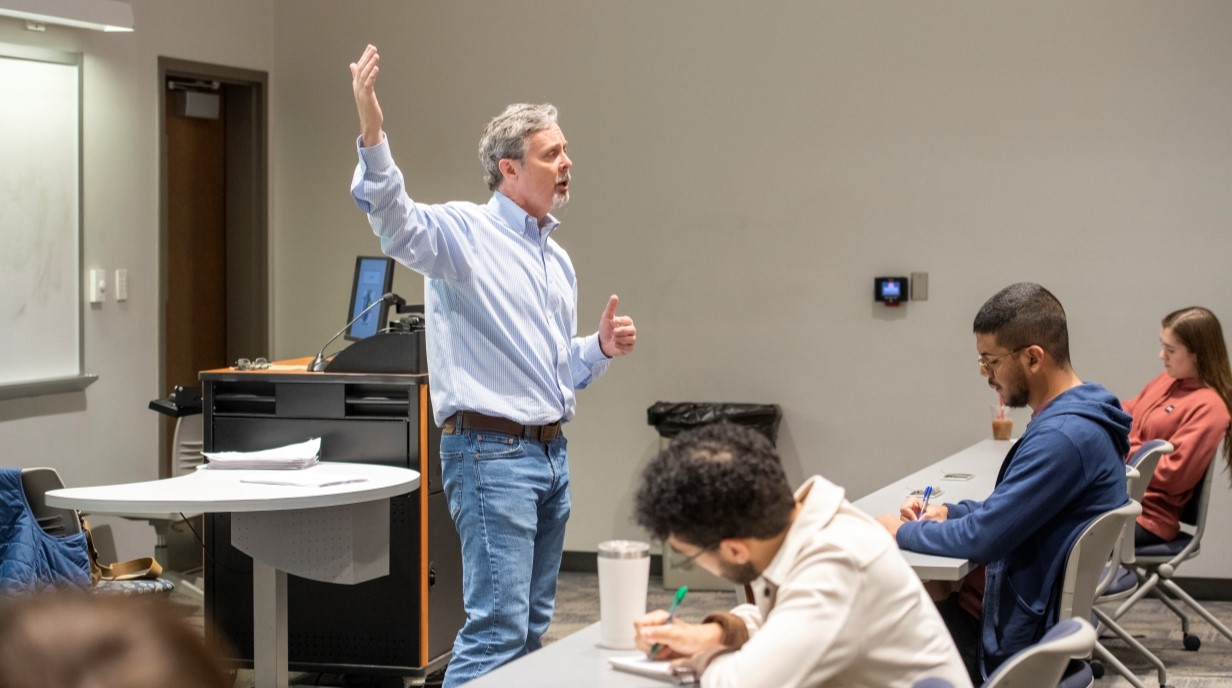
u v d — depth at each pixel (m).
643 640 1.81
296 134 6.59
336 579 3.51
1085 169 5.75
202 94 6.29
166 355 6.24
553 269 3.33
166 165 6.07
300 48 6.55
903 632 1.65
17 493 3.30
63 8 5.08
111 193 5.61
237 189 6.57
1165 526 4.63
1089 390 2.75
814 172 6.00
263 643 3.60
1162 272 5.70
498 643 3.11
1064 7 5.72
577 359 3.40
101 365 5.58
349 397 4.07
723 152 6.08
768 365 6.09
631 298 6.20
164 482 3.47
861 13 5.91
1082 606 2.68
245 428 4.13
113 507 3.18
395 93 6.43
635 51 6.14
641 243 6.18
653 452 6.20
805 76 5.98
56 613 0.49
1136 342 5.74
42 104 5.24
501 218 3.25
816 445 6.06
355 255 6.56
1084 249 5.77
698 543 1.64
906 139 5.90
